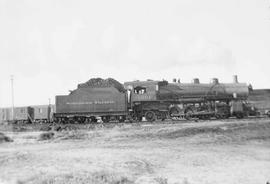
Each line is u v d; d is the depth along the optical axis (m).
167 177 13.63
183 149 19.78
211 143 22.05
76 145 21.47
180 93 33.56
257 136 24.41
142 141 22.55
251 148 20.83
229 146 21.27
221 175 14.24
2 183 11.43
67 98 34.19
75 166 13.97
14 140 25.38
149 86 33.41
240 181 13.44
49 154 17.14
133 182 12.26
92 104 33.78
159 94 33.22
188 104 33.66
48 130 30.50
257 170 15.27
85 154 17.30
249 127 26.59
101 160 15.52
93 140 23.44
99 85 36.59
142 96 33.31
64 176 12.16
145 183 12.08
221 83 35.22
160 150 19.22
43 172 12.74
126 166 14.51
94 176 12.27
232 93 34.47
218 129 25.81
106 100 33.62
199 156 17.92
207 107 33.66
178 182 12.89
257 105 35.88
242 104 33.53
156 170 14.77
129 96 33.69
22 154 16.89
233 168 15.57
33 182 11.55
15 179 11.81
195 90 33.97
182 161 16.69
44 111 41.50
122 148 19.80
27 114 41.78
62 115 34.03
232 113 33.34
